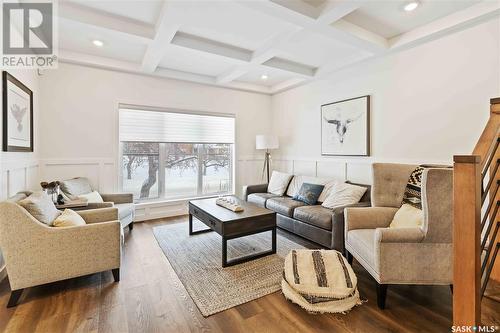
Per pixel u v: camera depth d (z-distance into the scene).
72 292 2.06
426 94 2.95
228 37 3.08
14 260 1.84
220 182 5.10
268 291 2.10
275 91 5.24
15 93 2.55
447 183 1.77
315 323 1.71
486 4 2.30
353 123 3.79
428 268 1.83
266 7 2.21
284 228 3.56
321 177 4.33
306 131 4.69
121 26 2.66
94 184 3.78
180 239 3.30
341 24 2.62
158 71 4.09
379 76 3.44
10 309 1.83
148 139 4.25
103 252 2.14
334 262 2.14
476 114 2.55
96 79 3.76
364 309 1.87
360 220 2.46
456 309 1.37
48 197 2.29
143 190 4.30
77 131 3.64
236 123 5.12
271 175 5.05
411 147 3.11
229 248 3.01
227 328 1.67
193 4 2.29
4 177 2.31
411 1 2.33
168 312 1.83
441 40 2.80
